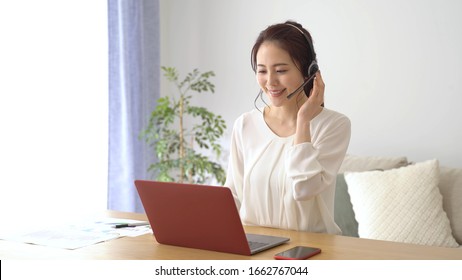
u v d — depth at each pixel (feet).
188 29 14.87
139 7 13.58
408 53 12.22
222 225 4.96
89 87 12.71
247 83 14.14
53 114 11.87
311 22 13.24
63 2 12.06
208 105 14.66
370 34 12.60
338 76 12.98
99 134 12.96
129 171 13.30
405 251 5.05
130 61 13.50
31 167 11.42
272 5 13.73
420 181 10.50
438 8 11.88
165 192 5.16
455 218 10.55
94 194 12.88
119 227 6.22
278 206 6.51
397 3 12.29
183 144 14.74
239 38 14.19
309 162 5.93
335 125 6.46
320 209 6.38
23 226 6.45
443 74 11.89
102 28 12.98
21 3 11.14
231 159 7.20
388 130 12.48
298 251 4.95
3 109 10.84
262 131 6.92
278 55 6.33
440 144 11.96
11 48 10.96
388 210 10.27
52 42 11.82
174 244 5.36
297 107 6.73
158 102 14.02
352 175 10.98
